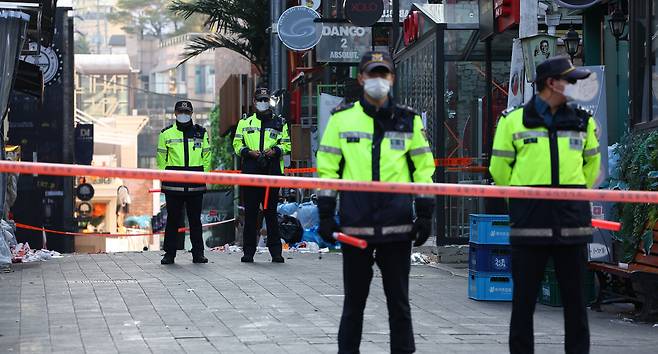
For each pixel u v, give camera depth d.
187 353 13.11
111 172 10.18
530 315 11.72
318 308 16.98
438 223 24.91
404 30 28.95
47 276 21.45
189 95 188.88
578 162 11.77
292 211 31.69
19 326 15.12
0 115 21.39
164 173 10.22
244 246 24.80
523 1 20.14
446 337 14.45
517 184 11.82
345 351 11.64
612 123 23.14
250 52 50.84
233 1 49.09
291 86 45.16
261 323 15.48
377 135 11.43
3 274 21.86
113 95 168.00
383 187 10.61
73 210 57.50
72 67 56.97
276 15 38.97
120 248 105.56
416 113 11.61
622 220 17.56
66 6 56.72
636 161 17.73
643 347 13.82
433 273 22.70
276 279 20.88
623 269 16.67
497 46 26.05
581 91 18.02
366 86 11.26
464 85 26.47
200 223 24.48
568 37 23.98
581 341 11.77
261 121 24.59
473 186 10.71
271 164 24.55
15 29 21.36
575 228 11.57
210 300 17.81
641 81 19.44
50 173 10.02
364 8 31.05
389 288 11.55
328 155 11.49
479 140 26.34
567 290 11.76
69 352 13.14
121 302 17.53
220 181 10.41
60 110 56.66
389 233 11.30
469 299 18.36
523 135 11.76
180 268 23.17
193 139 24.28
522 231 11.63
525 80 19.55
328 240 11.32
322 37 33.34
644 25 19.41
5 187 22.97
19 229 55.91
